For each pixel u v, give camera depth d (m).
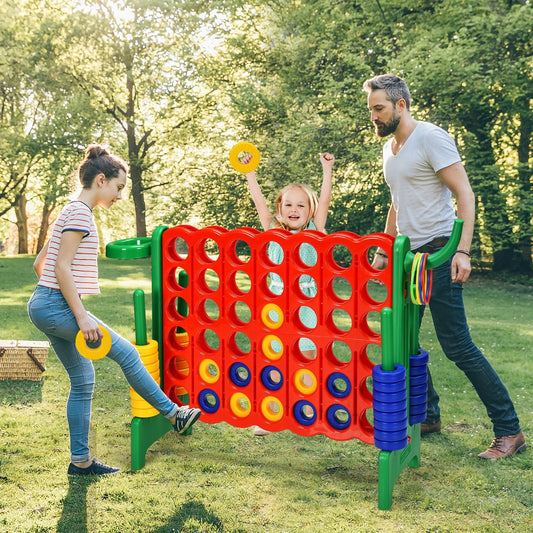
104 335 2.76
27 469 3.06
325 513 2.69
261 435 3.69
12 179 24.31
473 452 3.44
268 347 3.21
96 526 2.53
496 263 16.44
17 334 6.51
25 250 28.41
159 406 3.00
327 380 3.04
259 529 2.54
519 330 7.51
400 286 2.77
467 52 13.79
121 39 19.48
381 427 2.76
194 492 2.87
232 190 18.86
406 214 3.44
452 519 2.65
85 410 3.00
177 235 3.30
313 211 3.71
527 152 15.89
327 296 2.98
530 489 2.95
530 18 13.60
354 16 15.42
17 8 20.20
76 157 20.67
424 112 14.54
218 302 3.24
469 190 3.23
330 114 15.70
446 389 4.77
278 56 17.16
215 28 19.02
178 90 19.75
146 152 21.77
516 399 4.50
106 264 16.88
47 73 19.56
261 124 17.75
